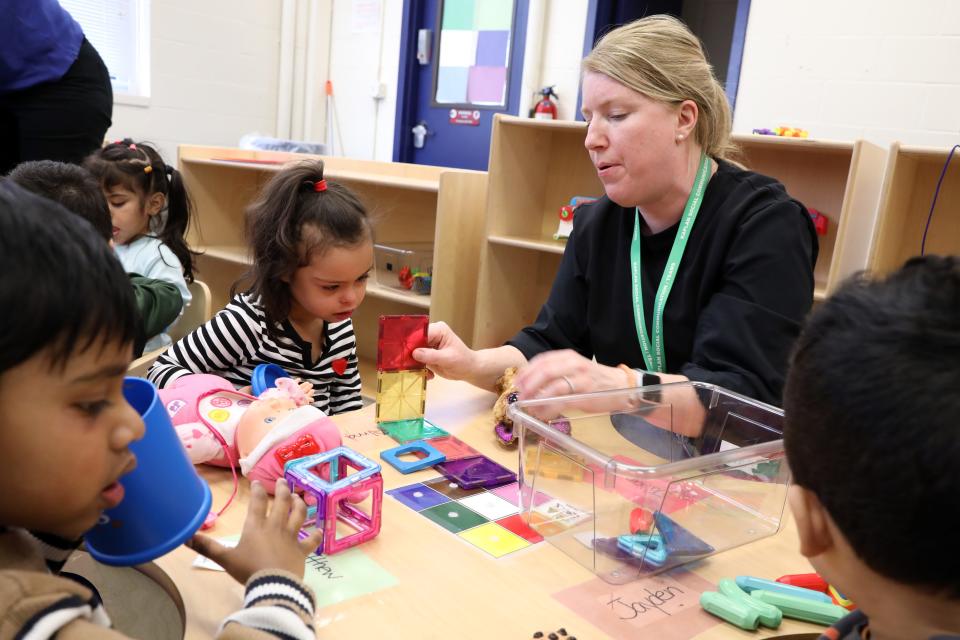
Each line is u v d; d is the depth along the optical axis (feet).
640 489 2.53
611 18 10.36
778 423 3.12
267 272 4.24
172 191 7.00
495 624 2.20
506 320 9.35
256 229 4.26
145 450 1.98
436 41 12.06
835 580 1.63
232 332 4.40
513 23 11.10
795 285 3.89
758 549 2.78
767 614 2.27
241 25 12.91
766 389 3.66
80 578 2.17
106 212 5.06
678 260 4.23
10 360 1.40
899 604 1.51
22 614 1.37
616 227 4.60
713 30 11.01
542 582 2.45
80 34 7.42
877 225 6.82
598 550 2.54
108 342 1.53
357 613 2.19
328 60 13.62
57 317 1.42
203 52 12.49
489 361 4.24
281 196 4.14
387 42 12.69
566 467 2.67
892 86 8.13
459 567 2.50
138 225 6.70
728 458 2.68
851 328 1.49
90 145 7.58
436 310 8.91
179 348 4.42
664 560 2.58
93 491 1.60
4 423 1.45
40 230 1.46
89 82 7.45
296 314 4.62
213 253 10.36
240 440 2.98
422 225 10.25
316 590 2.29
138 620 2.86
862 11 8.22
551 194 9.54
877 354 1.42
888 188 6.69
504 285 9.20
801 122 8.73
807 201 8.00
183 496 2.07
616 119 4.02
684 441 3.44
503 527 2.79
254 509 2.23
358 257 4.21
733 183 4.20
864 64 8.27
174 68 12.17
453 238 8.93
